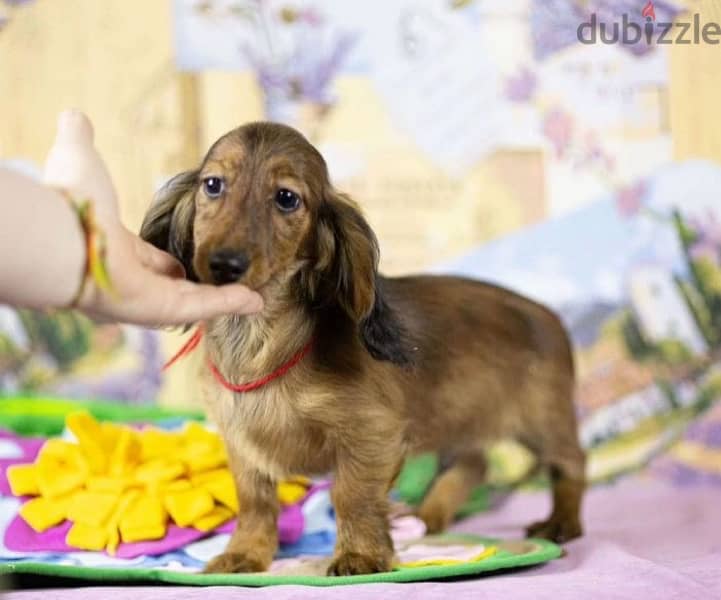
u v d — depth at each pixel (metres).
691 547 1.12
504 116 1.45
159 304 0.82
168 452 1.16
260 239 0.92
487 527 1.26
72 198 0.78
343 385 0.99
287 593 0.88
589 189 1.45
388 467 1.00
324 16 1.45
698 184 1.44
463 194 1.46
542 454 1.21
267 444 1.00
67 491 1.09
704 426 1.42
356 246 0.99
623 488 1.40
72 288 0.77
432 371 1.10
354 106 1.46
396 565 1.00
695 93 1.44
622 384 1.43
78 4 1.45
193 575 0.96
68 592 0.91
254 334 0.99
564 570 1.01
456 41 1.45
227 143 0.96
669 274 1.44
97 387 1.46
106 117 1.45
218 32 1.45
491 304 1.18
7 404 1.33
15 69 1.45
